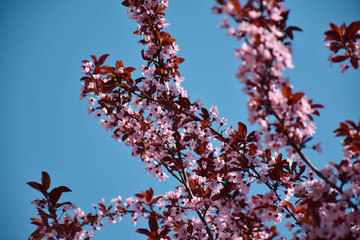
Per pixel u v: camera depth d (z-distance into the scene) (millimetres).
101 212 3781
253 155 4238
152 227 3750
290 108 2547
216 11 2332
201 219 3941
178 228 4098
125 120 4578
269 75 2451
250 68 2410
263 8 2635
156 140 4465
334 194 2922
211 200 3896
